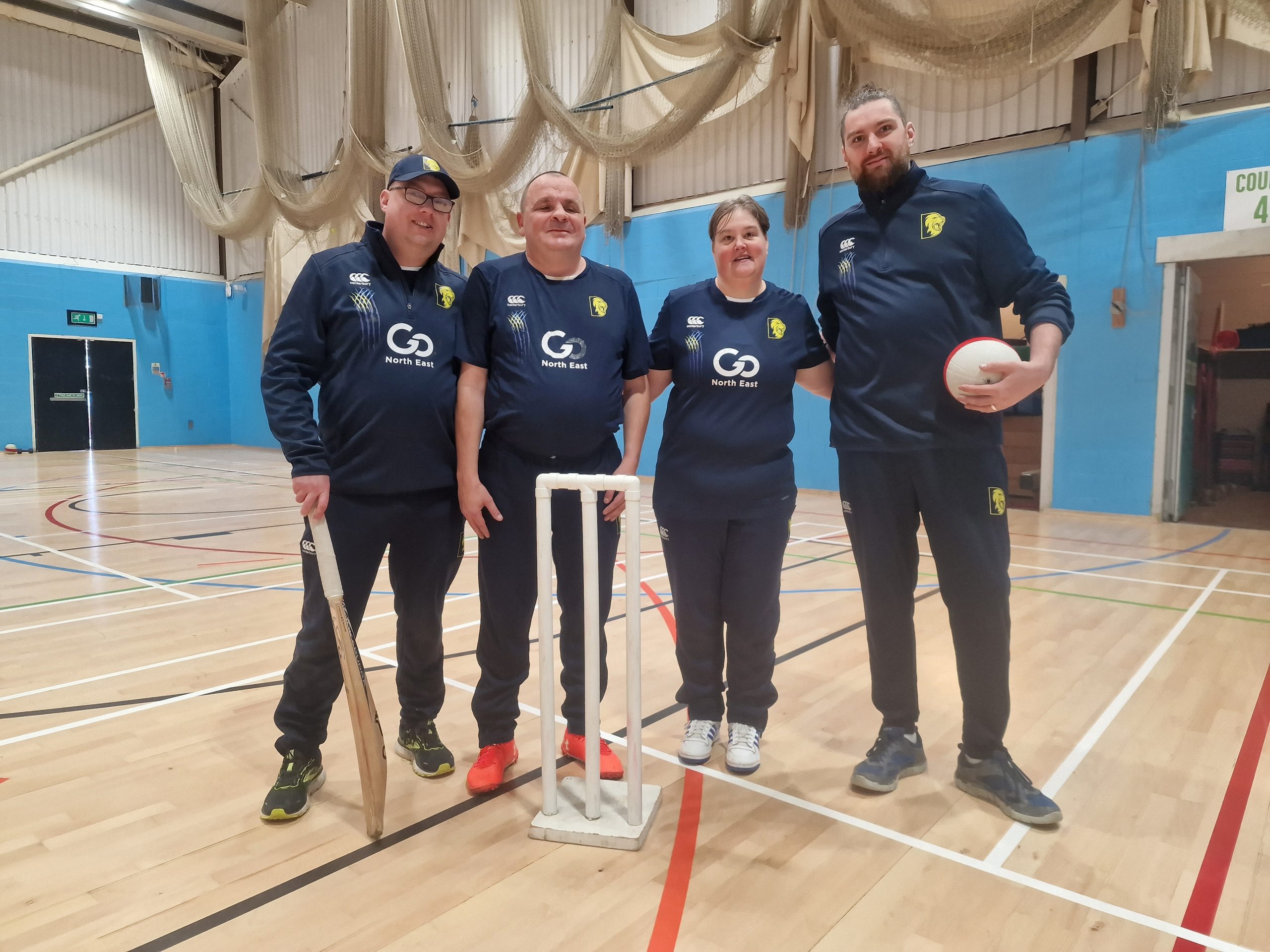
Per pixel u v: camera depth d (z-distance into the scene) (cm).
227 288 1714
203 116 1591
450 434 229
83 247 1515
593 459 234
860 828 214
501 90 1148
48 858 201
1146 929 172
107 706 302
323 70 1355
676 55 871
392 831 214
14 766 252
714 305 250
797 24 848
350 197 1112
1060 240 774
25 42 1419
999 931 171
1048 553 598
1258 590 481
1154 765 251
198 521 756
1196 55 670
